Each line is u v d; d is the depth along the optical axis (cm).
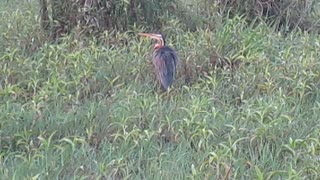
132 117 1132
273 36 1514
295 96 1254
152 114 1154
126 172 973
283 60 1368
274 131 1090
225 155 995
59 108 1191
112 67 1342
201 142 1041
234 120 1140
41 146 1033
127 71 1345
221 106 1213
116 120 1133
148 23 1567
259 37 1491
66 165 995
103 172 965
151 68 1348
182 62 1354
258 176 933
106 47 1462
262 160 1013
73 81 1278
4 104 1191
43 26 1546
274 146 1060
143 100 1198
